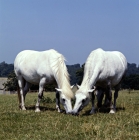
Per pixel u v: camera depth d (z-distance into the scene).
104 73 10.81
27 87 13.12
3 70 141.50
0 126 8.97
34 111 11.83
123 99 17.02
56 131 8.02
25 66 12.33
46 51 11.95
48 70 11.42
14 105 14.97
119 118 9.59
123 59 12.18
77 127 8.42
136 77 49.28
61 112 11.41
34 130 8.36
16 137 7.70
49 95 25.73
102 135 7.42
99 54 10.88
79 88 10.40
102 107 12.80
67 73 11.01
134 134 7.39
